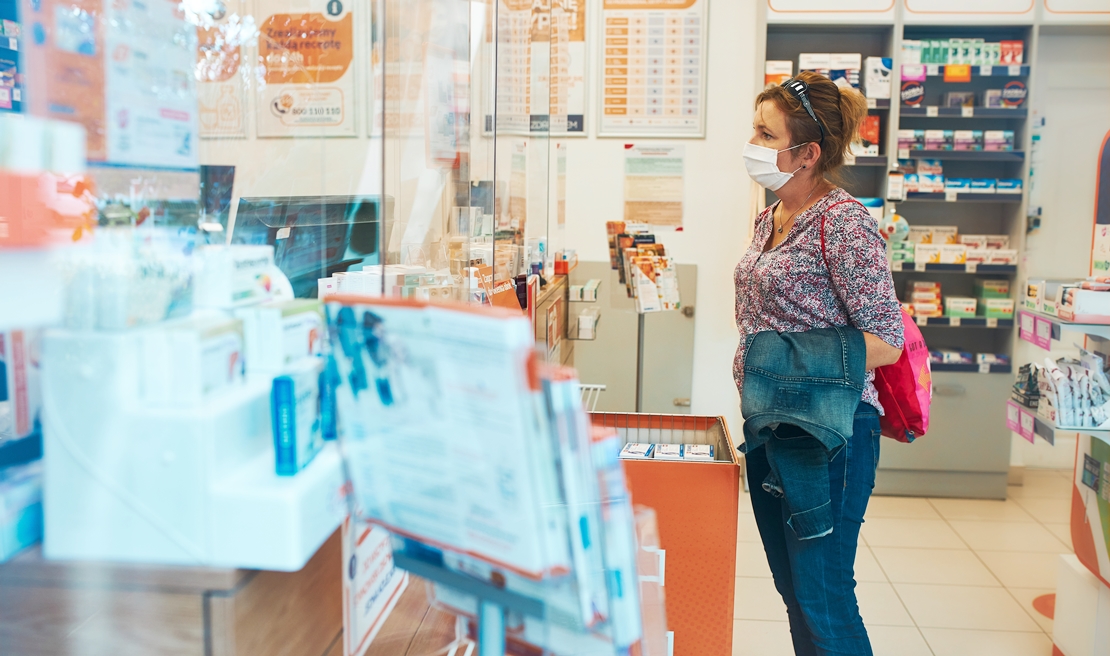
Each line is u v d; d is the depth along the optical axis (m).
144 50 0.78
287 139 1.23
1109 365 2.38
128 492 0.71
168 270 0.74
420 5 1.42
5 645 0.72
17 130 0.64
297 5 1.22
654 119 4.08
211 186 0.95
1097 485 2.33
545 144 2.78
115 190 0.73
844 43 4.15
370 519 0.73
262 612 0.76
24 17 0.67
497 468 0.61
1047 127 4.31
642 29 4.02
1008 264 4.01
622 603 0.66
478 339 0.59
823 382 1.65
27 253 0.66
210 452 0.70
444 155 1.59
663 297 3.46
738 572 3.22
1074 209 4.35
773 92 1.88
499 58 2.12
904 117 4.16
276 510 0.69
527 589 0.66
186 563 0.71
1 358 0.70
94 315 0.69
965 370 4.05
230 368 0.75
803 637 1.93
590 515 0.64
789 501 1.71
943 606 2.92
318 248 1.31
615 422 2.24
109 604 0.71
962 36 4.11
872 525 3.73
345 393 0.71
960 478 4.12
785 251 1.81
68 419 0.70
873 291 1.69
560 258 3.48
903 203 4.29
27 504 0.71
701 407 4.22
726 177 4.09
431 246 1.58
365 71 1.27
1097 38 4.24
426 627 0.91
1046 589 3.06
